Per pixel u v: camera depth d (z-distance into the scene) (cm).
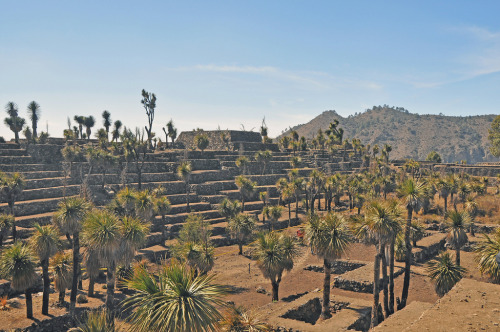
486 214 7219
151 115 9956
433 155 18588
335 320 2973
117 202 4872
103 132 11375
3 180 6050
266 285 4859
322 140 16962
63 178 8125
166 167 10300
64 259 3806
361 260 5456
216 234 7419
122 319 3353
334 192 9906
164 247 6419
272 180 11500
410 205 3272
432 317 1673
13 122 10312
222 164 11519
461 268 3384
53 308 3634
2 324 3156
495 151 14500
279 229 7950
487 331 1503
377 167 13912
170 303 1410
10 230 5566
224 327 2467
